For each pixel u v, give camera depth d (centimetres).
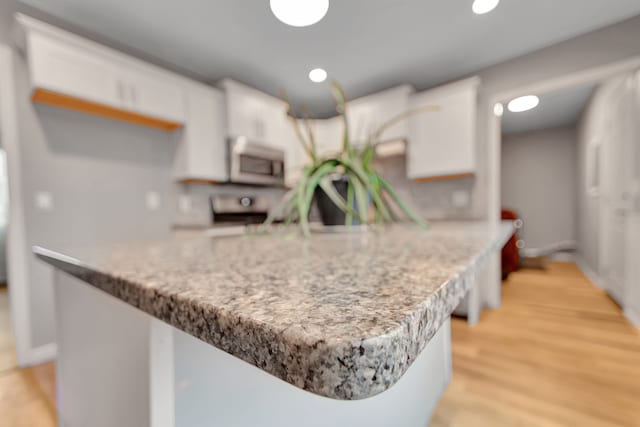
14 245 176
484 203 259
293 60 246
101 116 216
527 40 221
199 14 189
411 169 277
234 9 185
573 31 212
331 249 49
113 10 185
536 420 123
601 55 209
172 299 23
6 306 270
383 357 13
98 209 213
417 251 43
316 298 20
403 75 273
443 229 88
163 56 238
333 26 204
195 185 274
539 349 185
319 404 48
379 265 32
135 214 233
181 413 35
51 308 187
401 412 80
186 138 241
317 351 14
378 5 184
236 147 267
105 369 48
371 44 225
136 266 36
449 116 255
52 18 189
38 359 180
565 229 479
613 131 272
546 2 183
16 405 137
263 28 204
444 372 140
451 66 258
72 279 61
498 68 252
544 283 341
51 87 171
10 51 176
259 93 286
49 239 190
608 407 131
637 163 219
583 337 201
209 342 20
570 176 475
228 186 301
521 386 146
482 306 256
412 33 212
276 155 303
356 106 306
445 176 272
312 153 82
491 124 255
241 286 25
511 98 247
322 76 257
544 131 495
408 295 20
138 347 39
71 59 179
